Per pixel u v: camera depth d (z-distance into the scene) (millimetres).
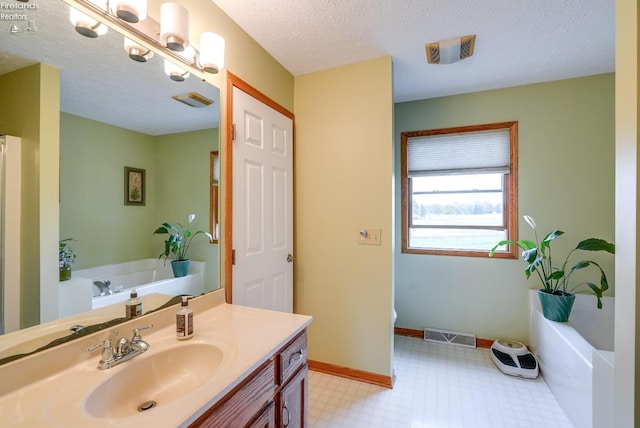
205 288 1514
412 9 1581
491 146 2652
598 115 2379
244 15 1632
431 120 2820
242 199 1725
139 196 1253
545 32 1784
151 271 1285
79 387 824
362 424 1688
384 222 2080
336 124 2213
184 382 1037
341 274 2209
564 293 2156
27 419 695
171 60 1327
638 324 801
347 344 2189
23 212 899
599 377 1241
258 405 1002
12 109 864
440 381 2123
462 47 1929
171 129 1361
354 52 2014
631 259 818
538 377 2158
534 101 2521
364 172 2135
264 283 1929
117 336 1058
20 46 879
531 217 2531
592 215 2404
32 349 880
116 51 1131
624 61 845
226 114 1604
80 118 1044
